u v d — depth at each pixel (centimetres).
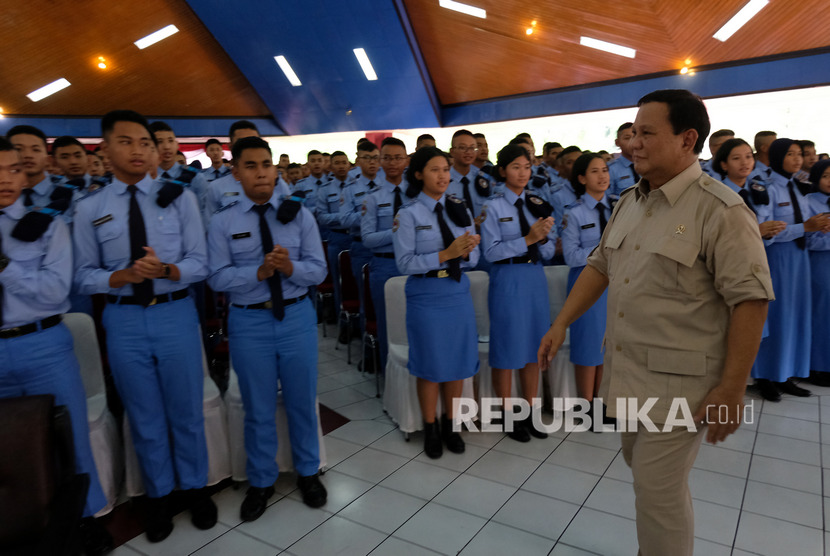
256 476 237
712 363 145
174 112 1352
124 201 215
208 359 367
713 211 142
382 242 364
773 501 237
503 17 948
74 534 138
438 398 310
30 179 274
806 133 926
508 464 276
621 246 165
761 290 132
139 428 220
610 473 265
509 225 293
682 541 153
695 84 938
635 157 155
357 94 1238
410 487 256
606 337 170
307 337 239
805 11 754
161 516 225
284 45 1121
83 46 1089
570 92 1097
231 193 334
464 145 363
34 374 194
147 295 211
